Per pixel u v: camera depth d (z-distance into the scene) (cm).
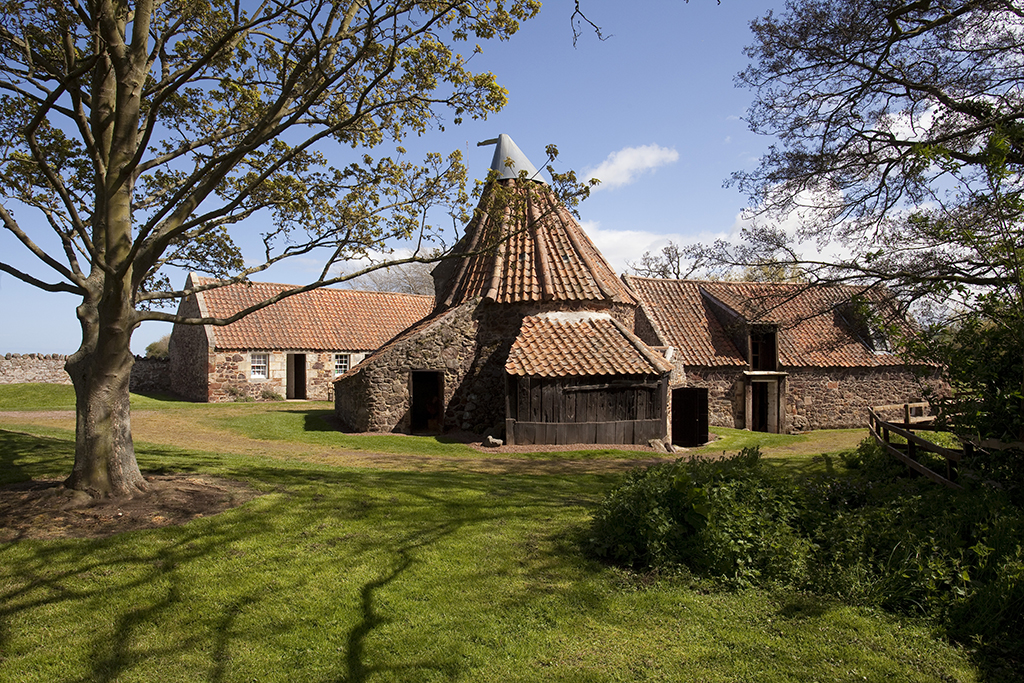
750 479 695
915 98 1225
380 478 900
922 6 1071
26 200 677
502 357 1634
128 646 436
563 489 912
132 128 686
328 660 430
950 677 419
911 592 510
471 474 1036
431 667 425
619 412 1472
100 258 630
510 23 752
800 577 548
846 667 429
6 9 678
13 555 540
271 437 1526
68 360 693
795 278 1307
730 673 422
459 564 578
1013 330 649
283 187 774
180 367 2816
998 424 679
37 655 421
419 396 1814
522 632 468
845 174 1267
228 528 626
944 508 618
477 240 1808
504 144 1992
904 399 2467
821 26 1212
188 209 699
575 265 1691
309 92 702
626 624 482
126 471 697
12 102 747
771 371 2311
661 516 595
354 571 556
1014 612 462
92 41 772
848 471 1094
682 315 2427
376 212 785
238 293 2772
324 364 2738
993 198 740
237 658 430
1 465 839
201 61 612
